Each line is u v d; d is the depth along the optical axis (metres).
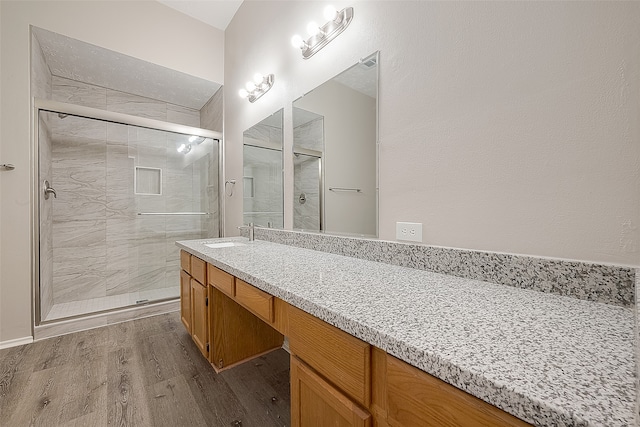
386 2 1.19
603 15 0.67
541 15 0.76
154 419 1.18
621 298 0.63
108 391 1.36
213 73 2.85
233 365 1.63
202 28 2.79
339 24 1.42
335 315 0.60
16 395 1.32
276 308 0.85
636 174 0.63
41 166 2.09
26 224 1.91
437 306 0.64
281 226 2.00
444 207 1.00
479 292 0.75
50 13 2.02
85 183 2.71
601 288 0.66
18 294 1.88
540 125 0.77
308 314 0.71
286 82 1.90
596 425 0.27
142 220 3.00
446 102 0.98
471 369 0.38
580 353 0.42
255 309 0.95
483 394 0.36
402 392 0.47
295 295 0.73
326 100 1.54
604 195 0.67
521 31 0.80
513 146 0.82
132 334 2.05
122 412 1.22
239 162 2.62
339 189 1.47
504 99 0.84
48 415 1.19
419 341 0.46
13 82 1.87
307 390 0.72
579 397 0.31
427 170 1.05
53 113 2.18
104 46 2.24
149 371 1.55
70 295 2.62
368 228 1.30
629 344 0.45
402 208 1.15
